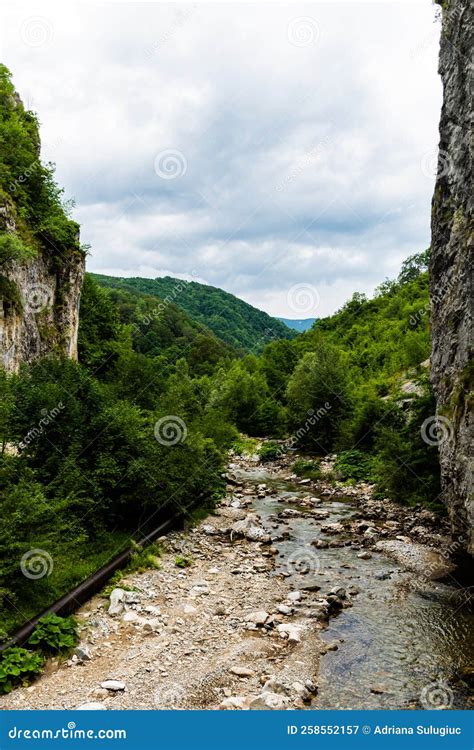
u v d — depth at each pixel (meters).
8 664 7.74
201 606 10.99
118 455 15.46
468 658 9.13
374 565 14.16
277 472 30.61
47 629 8.75
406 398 28.53
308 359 42.19
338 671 8.62
